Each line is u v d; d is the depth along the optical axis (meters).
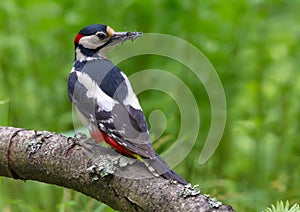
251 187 11.38
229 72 13.22
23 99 13.48
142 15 13.27
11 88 13.52
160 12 13.30
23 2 13.50
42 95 13.42
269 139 12.38
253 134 12.30
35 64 13.59
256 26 13.55
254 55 13.48
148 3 13.14
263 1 13.28
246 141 12.38
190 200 6.71
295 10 13.88
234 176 11.80
